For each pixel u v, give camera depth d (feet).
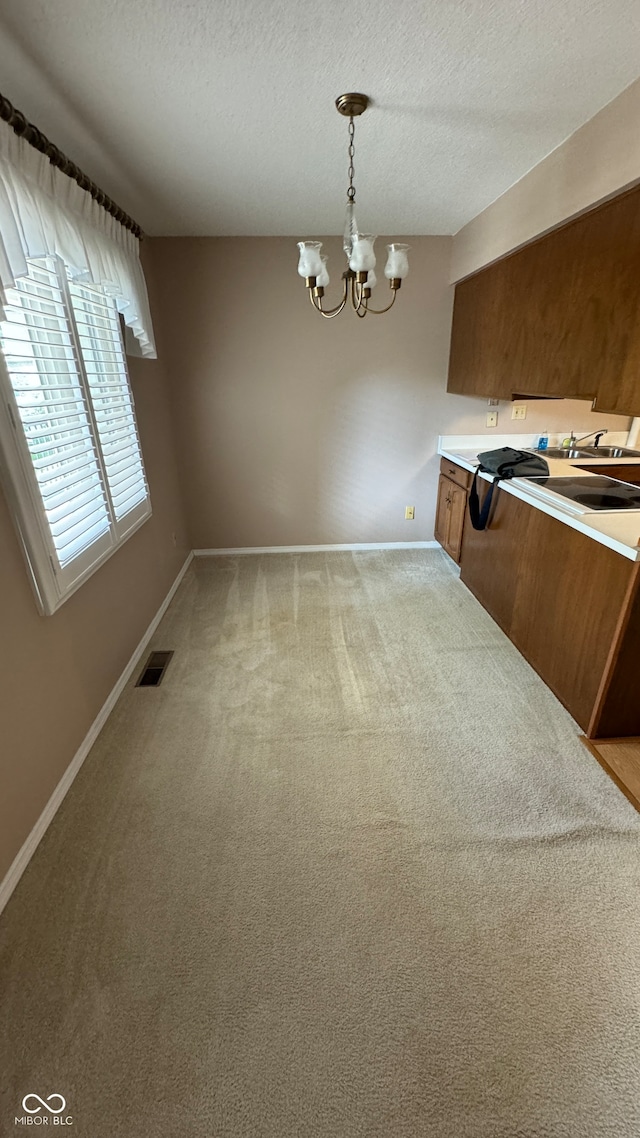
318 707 7.17
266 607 10.24
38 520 5.10
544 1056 3.47
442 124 5.75
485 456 9.75
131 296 8.02
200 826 5.30
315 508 12.82
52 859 4.95
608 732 6.40
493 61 4.59
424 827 5.24
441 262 10.77
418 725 6.77
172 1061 3.48
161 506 10.42
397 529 13.23
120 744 6.51
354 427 12.03
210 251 10.35
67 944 4.21
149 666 8.26
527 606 8.02
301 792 5.71
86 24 3.96
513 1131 3.12
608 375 5.96
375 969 4.00
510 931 4.26
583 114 5.61
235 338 11.08
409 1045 3.54
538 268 7.42
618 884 4.63
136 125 5.60
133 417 8.31
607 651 5.94
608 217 5.76
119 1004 3.80
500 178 7.45
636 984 3.87
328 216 9.12
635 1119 3.17
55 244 5.41
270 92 5.05
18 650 4.94
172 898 4.57
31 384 5.21
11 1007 3.80
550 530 7.18
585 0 3.85
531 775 5.90
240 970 4.01
